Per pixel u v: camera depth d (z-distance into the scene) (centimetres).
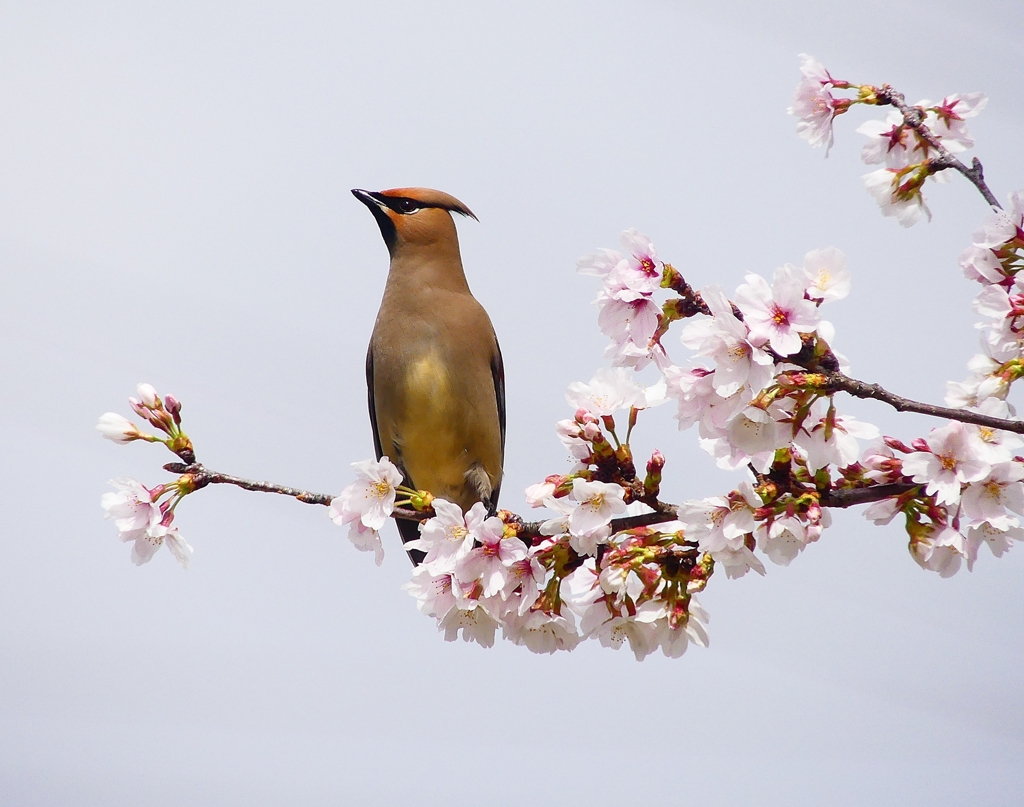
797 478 663
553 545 712
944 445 623
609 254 678
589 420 705
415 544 711
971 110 789
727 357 598
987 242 678
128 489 745
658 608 709
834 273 612
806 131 782
